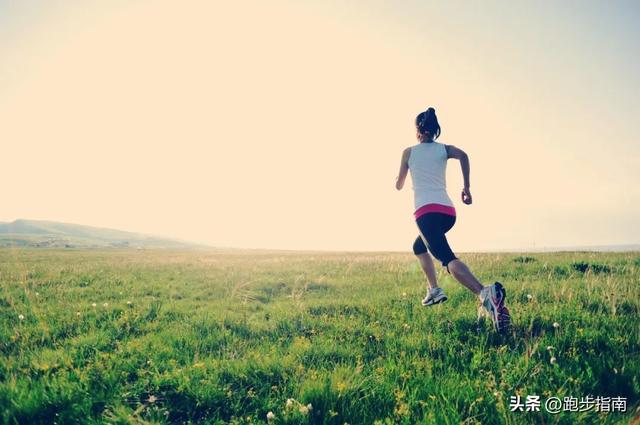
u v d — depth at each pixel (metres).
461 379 3.72
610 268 9.66
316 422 3.20
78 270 14.64
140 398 3.74
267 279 11.05
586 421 3.01
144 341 5.20
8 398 3.54
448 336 4.83
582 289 6.90
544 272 9.53
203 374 4.00
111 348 5.07
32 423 3.34
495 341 4.71
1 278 11.77
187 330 5.70
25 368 4.29
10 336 5.46
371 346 4.78
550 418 3.03
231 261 21.27
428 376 3.71
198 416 3.48
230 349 4.81
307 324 5.82
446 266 5.25
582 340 4.39
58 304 7.77
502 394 3.33
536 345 4.05
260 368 4.14
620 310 5.54
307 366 4.20
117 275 12.95
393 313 6.13
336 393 3.47
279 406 3.40
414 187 5.56
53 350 4.93
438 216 5.30
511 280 8.56
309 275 11.96
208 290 9.74
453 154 5.53
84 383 3.88
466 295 7.05
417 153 5.61
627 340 4.29
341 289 9.07
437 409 3.16
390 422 3.05
